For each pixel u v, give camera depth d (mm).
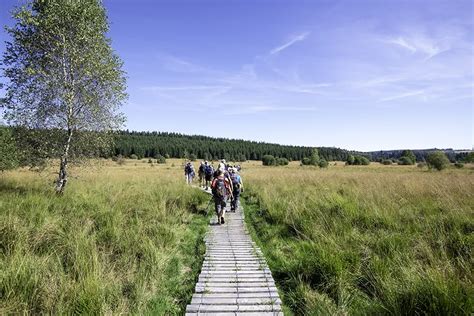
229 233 8984
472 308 3715
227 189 10453
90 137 13867
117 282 4965
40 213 8133
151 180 21500
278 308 4480
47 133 13141
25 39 12406
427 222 7852
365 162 76625
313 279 5473
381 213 8922
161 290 5168
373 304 4477
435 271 4625
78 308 4094
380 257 5977
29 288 4531
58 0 12617
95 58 13211
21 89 12508
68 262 5625
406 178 18875
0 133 14359
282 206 11141
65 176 13219
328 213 9250
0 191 11703
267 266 6109
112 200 11016
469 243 6102
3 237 6184
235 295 4883
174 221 9281
